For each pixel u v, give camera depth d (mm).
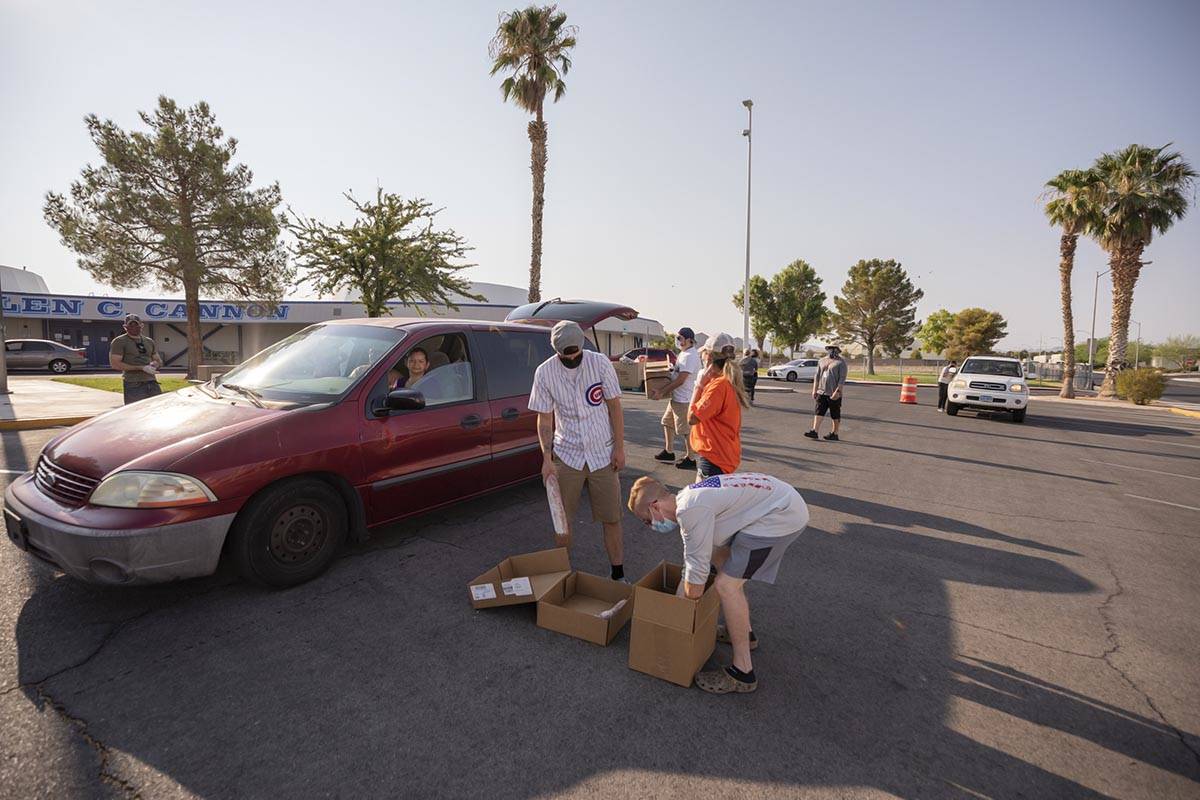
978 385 14273
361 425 3766
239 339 35906
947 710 2607
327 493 3572
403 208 17219
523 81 19297
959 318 60500
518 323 5598
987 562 4453
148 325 33781
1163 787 2186
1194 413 18141
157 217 21078
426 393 4309
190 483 3006
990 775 2211
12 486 3320
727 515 2629
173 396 4012
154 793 1970
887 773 2197
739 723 2451
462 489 4531
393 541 4320
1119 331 25594
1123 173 23125
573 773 2127
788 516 2635
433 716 2418
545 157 19969
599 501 3646
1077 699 2725
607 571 4031
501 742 2277
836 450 9094
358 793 2006
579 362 3545
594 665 2838
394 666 2762
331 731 2307
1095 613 3627
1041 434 12023
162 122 21000
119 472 2961
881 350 60594
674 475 6922
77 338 32438
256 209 22141
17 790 1948
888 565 4328
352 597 3422
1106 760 2322
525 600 3193
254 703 2457
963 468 8016
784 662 2963
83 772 2045
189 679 2600
